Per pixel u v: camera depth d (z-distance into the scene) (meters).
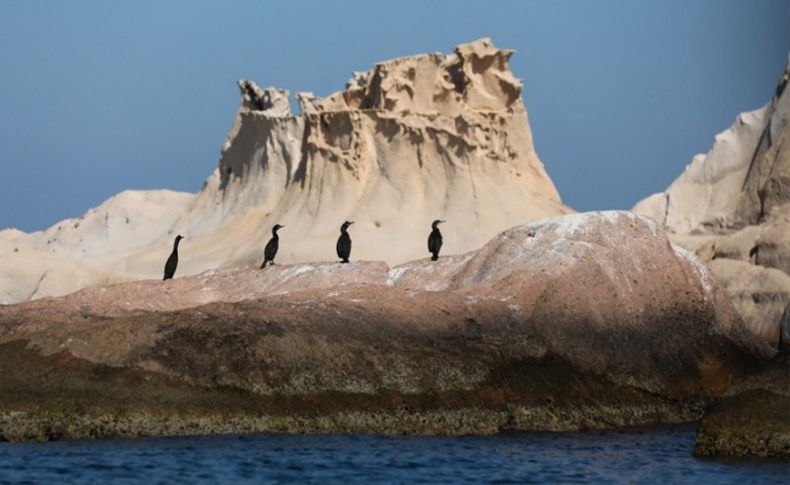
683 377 133.88
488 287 131.88
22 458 99.75
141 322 116.25
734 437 104.88
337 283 142.88
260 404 111.31
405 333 121.81
